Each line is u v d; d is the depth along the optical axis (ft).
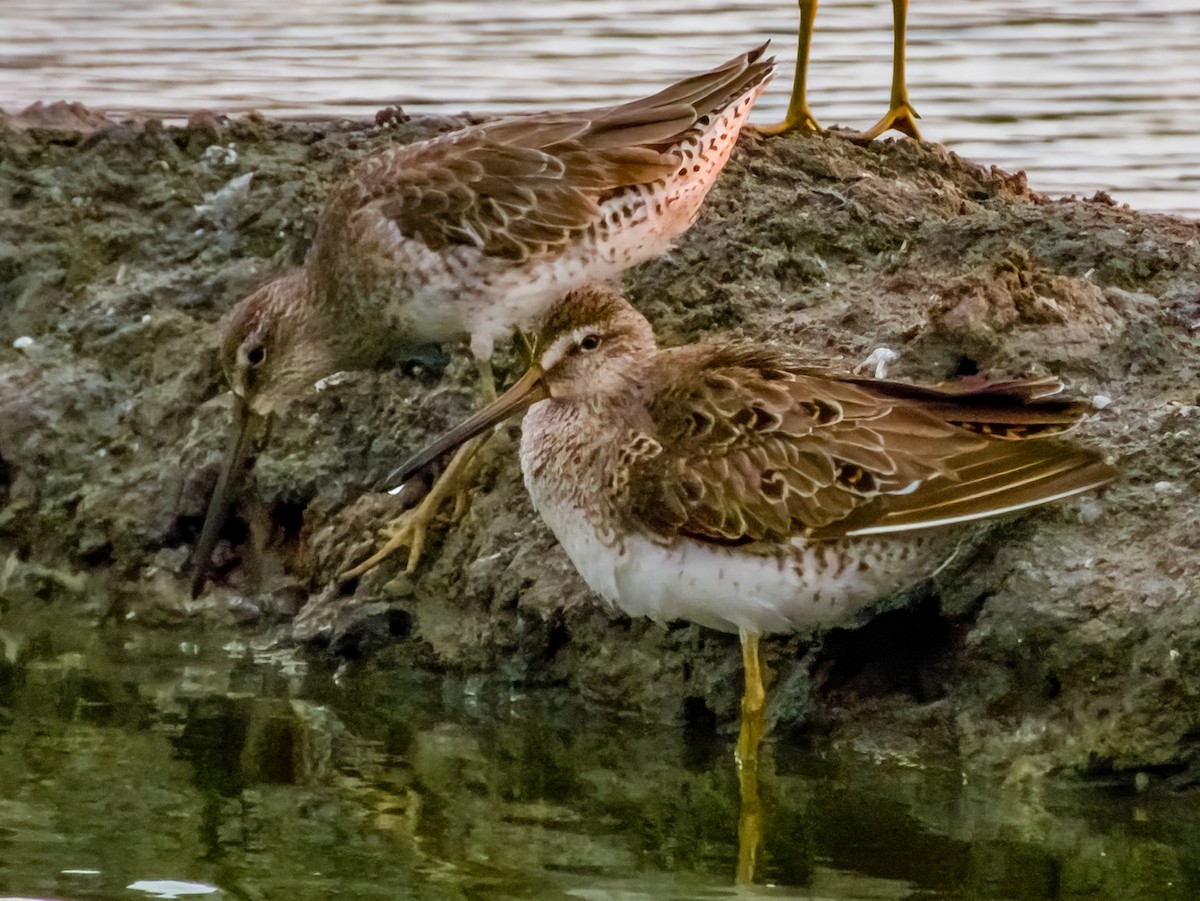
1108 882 34.30
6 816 36.99
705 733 40.81
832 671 40.40
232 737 40.88
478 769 39.37
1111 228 49.67
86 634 46.55
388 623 44.75
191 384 49.55
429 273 45.39
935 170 55.16
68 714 42.04
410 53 69.10
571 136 46.37
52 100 63.93
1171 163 59.93
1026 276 45.57
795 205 51.13
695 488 36.96
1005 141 61.87
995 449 36.42
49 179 54.19
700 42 70.08
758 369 38.63
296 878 34.60
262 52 69.21
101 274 52.65
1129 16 72.84
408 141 55.52
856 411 37.22
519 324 46.29
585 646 42.45
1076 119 63.52
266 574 47.11
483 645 43.37
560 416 39.24
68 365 50.70
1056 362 43.42
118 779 38.78
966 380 40.14
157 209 53.52
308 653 45.09
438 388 47.60
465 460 45.14
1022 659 38.55
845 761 39.11
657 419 38.06
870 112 62.90
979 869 34.78
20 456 49.55
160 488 48.26
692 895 33.78
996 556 39.52
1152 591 38.06
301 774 39.11
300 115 62.44
